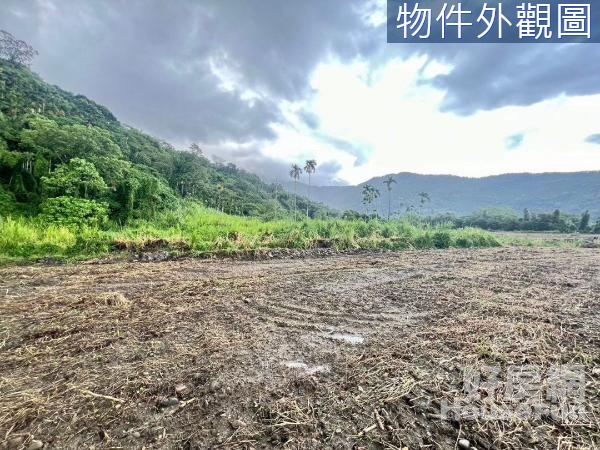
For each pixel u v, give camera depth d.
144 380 2.12
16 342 2.73
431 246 12.17
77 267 6.16
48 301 3.89
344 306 3.92
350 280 5.47
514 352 2.58
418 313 3.67
